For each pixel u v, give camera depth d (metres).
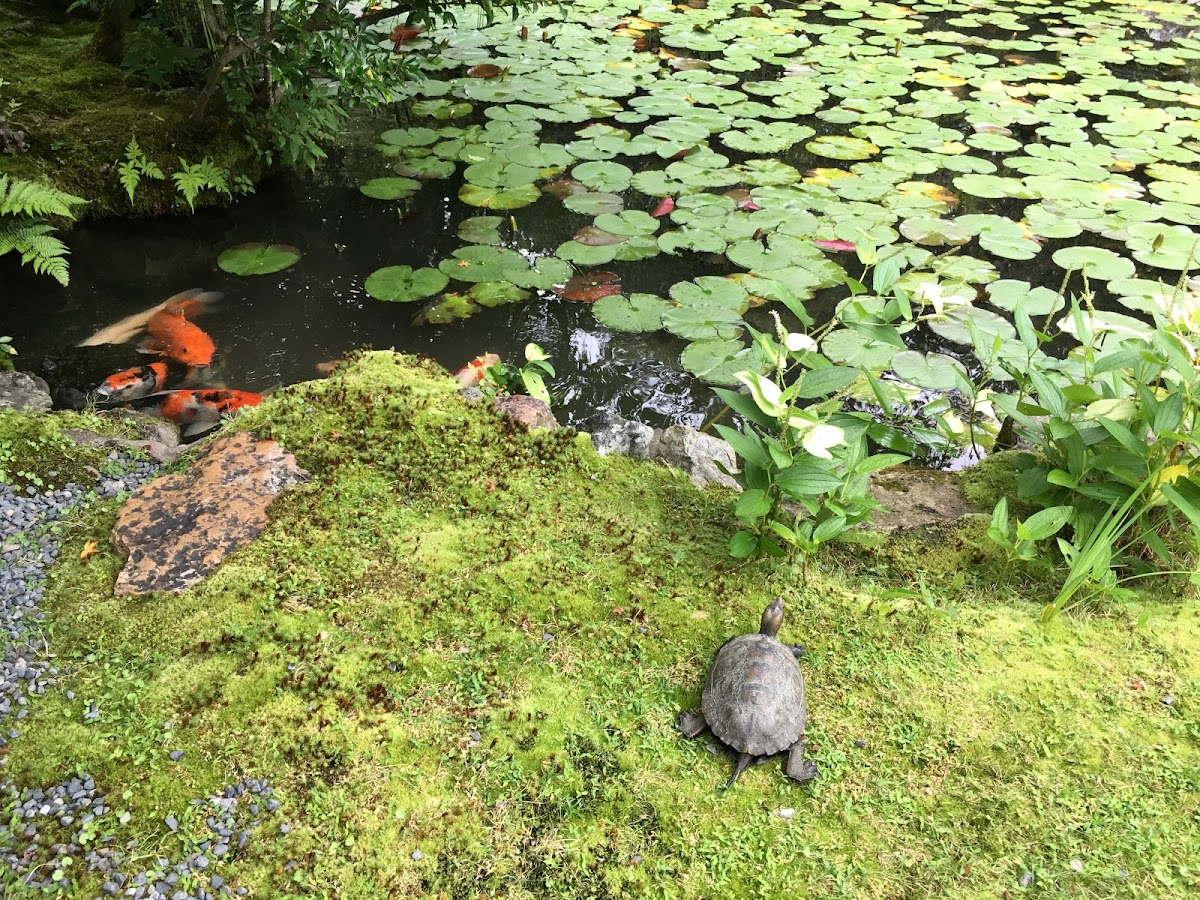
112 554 2.91
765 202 5.94
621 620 2.79
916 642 2.79
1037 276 5.29
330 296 5.07
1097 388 3.93
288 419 3.49
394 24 8.45
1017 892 2.11
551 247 5.49
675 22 9.64
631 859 2.15
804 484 2.77
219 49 5.90
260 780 2.25
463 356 4.61
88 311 4.88
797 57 8.79
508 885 2.09
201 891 2.02
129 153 5.52
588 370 4.57
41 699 2.41
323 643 2.62
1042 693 2.62
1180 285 3.12
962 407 4.42
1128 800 2.32
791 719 2.35
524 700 2.51
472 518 3.15
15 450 3.29
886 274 3.13
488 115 7.12
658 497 3.35
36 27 6.81
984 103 7.80
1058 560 3.16
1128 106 7.84
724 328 4.73
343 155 6.47
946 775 2.38
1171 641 2.83
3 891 1.97
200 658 2.55
